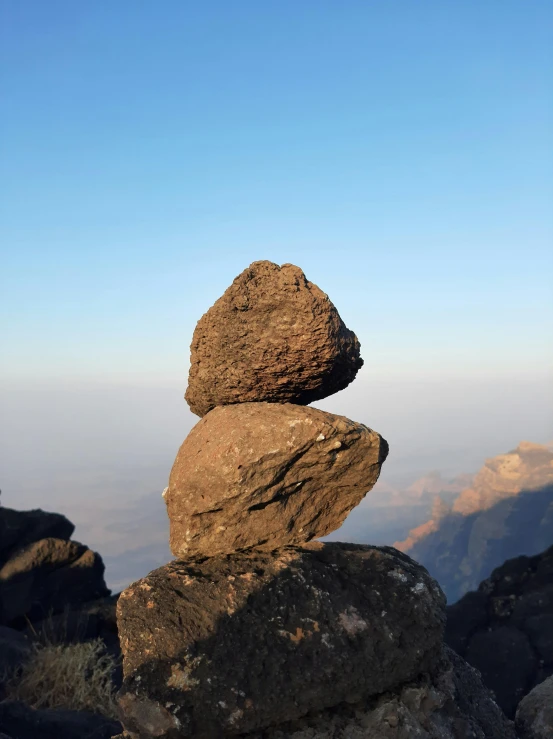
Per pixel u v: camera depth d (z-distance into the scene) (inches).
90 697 58.9
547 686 36.2
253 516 31.8
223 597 28.7
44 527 90.7
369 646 28.5
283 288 29.9
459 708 30.1
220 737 26.3
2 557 87.2
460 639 76.3
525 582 84.6
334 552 32.5
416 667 29.1
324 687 27.5
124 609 28.2
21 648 67.1
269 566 30.8
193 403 36.4
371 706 28.7
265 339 31.0
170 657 26.6
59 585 87.5
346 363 32.8
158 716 25.7
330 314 30.4
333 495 33.6
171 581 29.4
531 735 34.2
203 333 33.1
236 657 27.0
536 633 73.5
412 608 30.0
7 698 57.4
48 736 49.1
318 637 28.1
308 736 27.4
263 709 26.5
